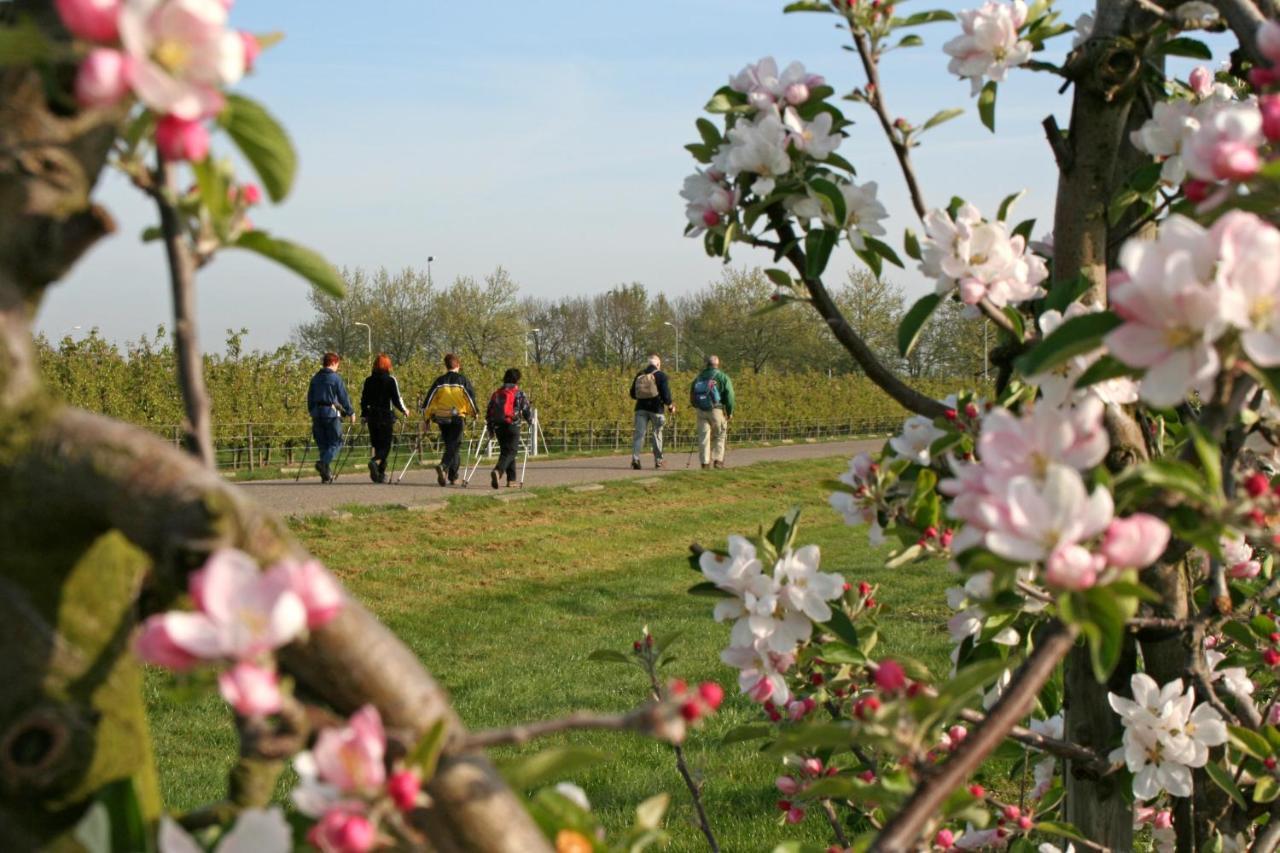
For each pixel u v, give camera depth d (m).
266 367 24.47
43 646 1.08
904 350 2.32
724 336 60.34
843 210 2.41
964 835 2.69
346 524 13.26
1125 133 2.69
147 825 1.12
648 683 7.48
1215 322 1.13
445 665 8.12
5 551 1.06
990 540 1.22
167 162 1.10
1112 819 2.57
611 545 13.59
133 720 1.15
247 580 0.94
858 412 46.03
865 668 2.49
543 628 9.37
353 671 1.09
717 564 2.30
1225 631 2.61
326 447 17.67
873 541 2.34
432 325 58.56
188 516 1.00
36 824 1.08
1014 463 1.30
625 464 24.45
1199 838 2.74
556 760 1.29
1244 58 2.70
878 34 2.48
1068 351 1.30
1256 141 1.39
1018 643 2.66
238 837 1.04
